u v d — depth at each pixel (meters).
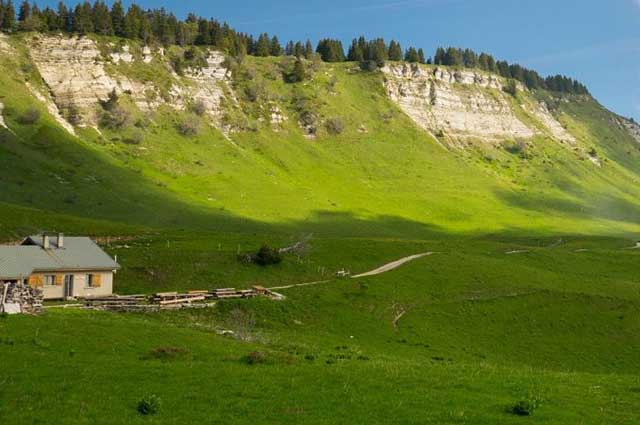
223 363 39.03
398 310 89.75
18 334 44.44
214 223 189.25
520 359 76.44
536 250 152.12
